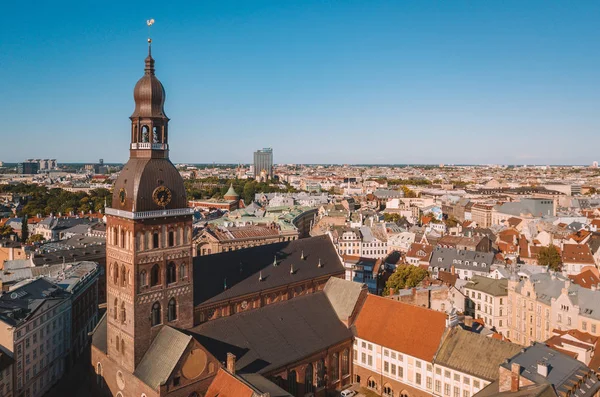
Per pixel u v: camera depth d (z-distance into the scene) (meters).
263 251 110.88
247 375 81.62
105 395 88.81
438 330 97.62
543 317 129.62
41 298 109.81
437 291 137.62
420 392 96.56
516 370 74.81
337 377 104.12
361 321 108.31
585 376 78.75
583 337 108.12
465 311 151.00
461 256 192.12
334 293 113.38
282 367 90.88
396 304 106.50
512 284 140.25
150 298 81.88
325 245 124.06
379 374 103.19
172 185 83.56
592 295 122.69
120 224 81.69
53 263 157.38
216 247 197.50
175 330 81.81
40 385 104.62
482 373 87.38
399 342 100.38
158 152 83.44
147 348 81.94
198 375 79.25
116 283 84.06
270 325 98.00
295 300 107.88
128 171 81.94
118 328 84.19
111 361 86.56
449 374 91.88
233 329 92.69
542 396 68.12
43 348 105.81
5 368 91.94
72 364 121.50
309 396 97.12
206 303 91.31
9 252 183.62
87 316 134.62
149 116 81.81
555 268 195.12
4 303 101.88
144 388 77.81
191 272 87.69
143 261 80.38
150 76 83.25
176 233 84.88
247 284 100.44
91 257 168.62
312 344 98.44
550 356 82.69
